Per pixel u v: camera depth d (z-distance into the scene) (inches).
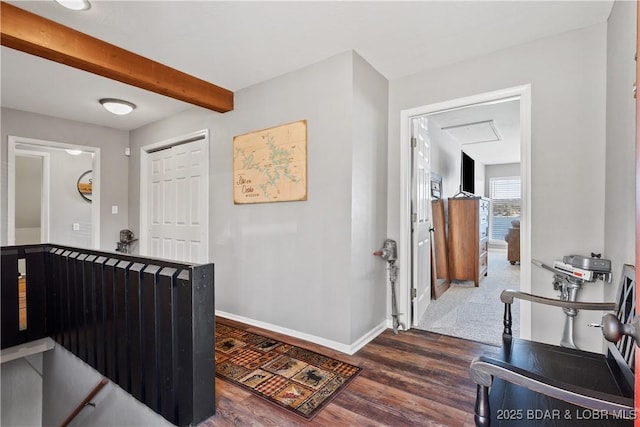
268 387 76.2
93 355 87.7
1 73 107.8
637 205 26.7
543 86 88.3
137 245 173.2
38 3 73.5
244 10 76.4
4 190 140.0
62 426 102.4
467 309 137.9
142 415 73.2
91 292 87.7
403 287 114.0
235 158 124.1
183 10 76.3
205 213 136.8
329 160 98.7
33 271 105.7
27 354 104.3
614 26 73.9
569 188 84.7
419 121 123.3
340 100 96.4
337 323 97.0
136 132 175.2
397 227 115.0
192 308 62.2
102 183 170.1
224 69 107.0
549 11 76.7
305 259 104.2
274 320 112.3
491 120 169.8
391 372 82.8
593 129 81.6
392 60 101.3
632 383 46.5
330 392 73.9
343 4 74.3
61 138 156.4
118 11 76.4
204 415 64.3
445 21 81.0
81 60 85.7
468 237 182.4
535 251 89.3
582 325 82.0
